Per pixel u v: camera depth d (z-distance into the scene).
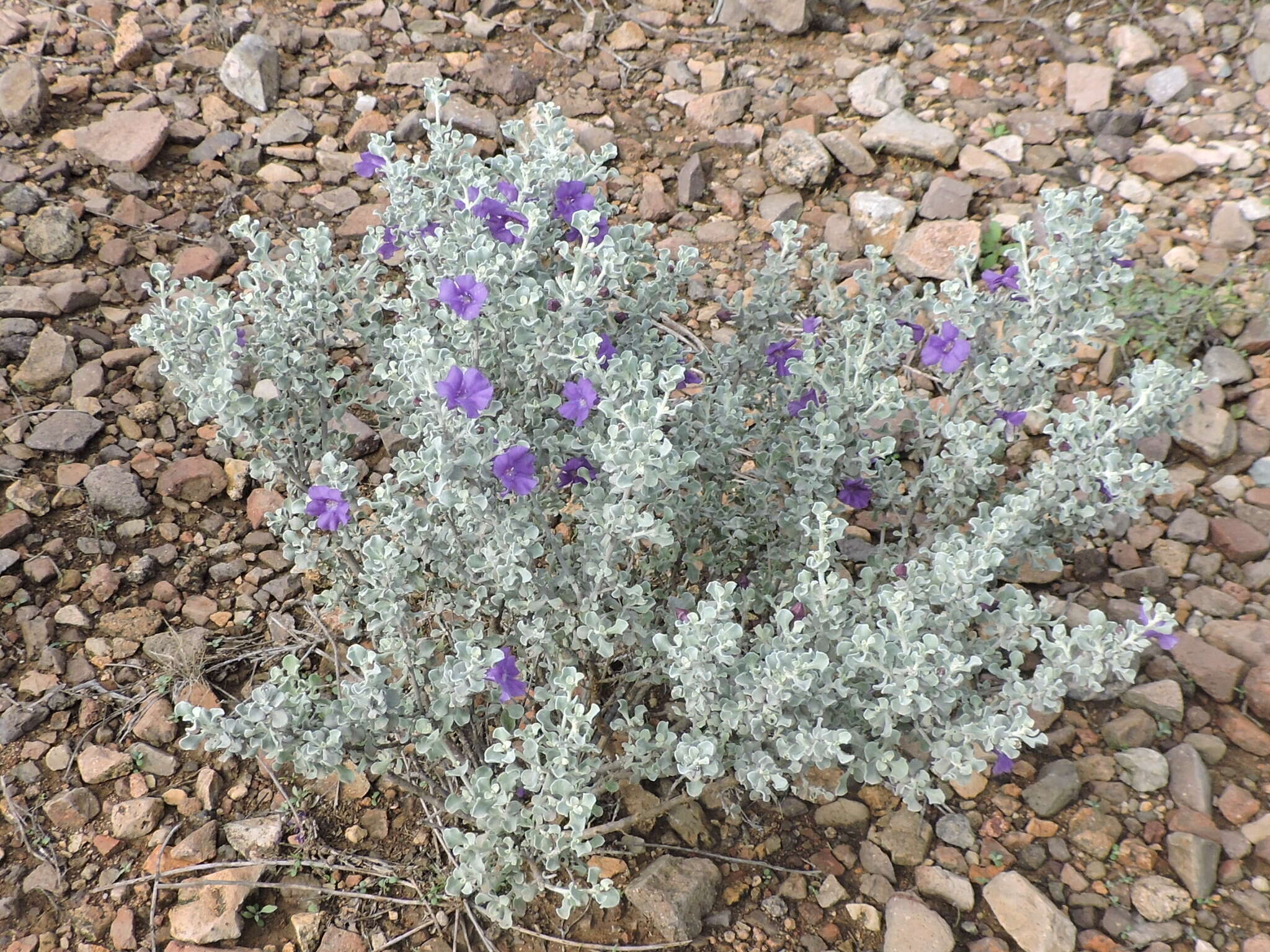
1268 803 0.57
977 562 0.49
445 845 0.53
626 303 0.56
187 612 0.63
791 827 0.57
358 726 0.47
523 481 0.46
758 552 0.61
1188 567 0.68
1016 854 0.56
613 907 0.53
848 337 0.57
